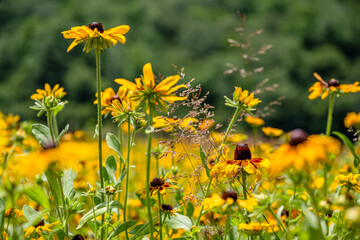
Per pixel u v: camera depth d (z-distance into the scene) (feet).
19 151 10.57
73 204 7.25
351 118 9.87
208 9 262.06
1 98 189.57
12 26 230.68
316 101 163.32
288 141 6.06
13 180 5.96
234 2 256.32
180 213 8.80
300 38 202.49
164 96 6.64
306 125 163.02
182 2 256.11
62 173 7.23
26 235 7.47
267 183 8.96
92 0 234.79
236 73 179.32
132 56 209.97
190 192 7.98
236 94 8.25
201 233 7.93
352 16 206.90
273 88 12.65
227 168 7.61
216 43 222.48
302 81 181.06
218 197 7.14
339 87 11.05
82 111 176.45
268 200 6.29
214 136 8.04
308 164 5.96
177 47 235.40
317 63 186.19
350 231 6.82
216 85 179.32
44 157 6.12
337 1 219.61
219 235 7.89
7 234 7.43
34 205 9.71
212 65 187.11
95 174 11.23
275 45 185.06
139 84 6.68
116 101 7.73
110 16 234.99
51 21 210.38
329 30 201.46
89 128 12.94
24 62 198.70
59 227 7.50
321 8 213.66
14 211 7.41
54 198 7.30
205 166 8.09
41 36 200.44
